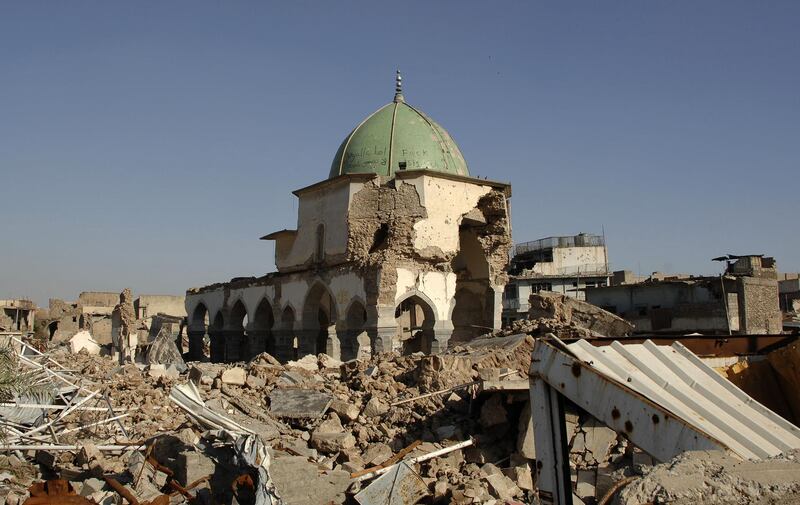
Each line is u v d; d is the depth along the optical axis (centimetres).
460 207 4434
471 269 4859
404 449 1559
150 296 8719
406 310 5403
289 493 1213
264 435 1614
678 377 905
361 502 1239
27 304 8144
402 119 4838
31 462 1554
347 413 1806
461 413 1767
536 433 884
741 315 4862
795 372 1080
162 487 1295
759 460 675
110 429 1772
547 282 7681
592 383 815
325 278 4578
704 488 607
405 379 2158
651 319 5178
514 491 1387
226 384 2112
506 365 2175
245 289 5644
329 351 4419
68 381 2200
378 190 4325
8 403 1738
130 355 5266
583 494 1362
